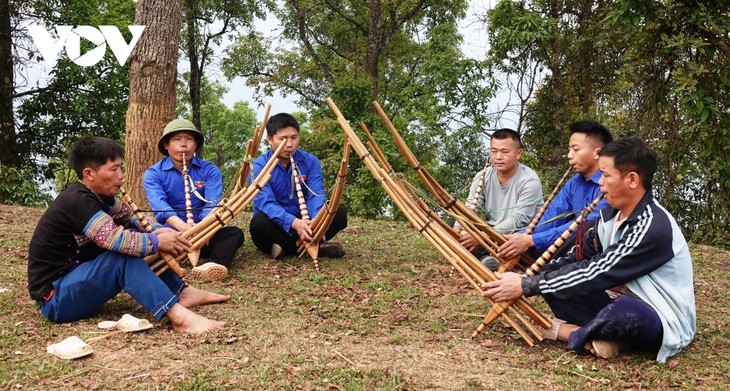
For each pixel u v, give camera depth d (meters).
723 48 7.69
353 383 2.93
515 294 3.44
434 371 3.13
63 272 3.70
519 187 5.17
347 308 4.23
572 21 14.85
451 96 16.50
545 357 3.40
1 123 14.99
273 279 4.91
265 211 5.36
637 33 8.34
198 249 4.70
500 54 15.09
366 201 15.41
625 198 3.29
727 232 9.04
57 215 3.56
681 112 8.48
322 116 19.83
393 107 23.30
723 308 4.58
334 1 23.30
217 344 3.40
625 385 3.03
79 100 15.16
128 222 3.93
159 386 2.86
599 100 14.12
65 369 3.02
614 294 3.56
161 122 8.49
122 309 4.00
